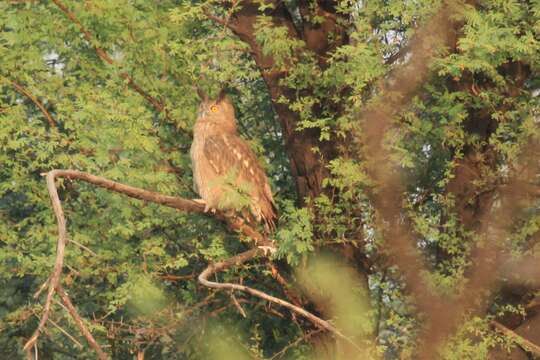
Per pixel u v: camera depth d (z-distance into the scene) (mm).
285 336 16281
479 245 11000
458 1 12477
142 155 14977
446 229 13859
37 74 15516
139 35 15391
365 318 13891
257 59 14945
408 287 5684
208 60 14844
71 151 15875
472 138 13852
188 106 15594
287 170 17031
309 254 14445
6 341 18359
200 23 16281
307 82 14359
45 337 18359
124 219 15320
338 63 13500
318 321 10820
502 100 13891
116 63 15305
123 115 14195
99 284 17094
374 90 13344
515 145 12680
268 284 16172
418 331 12281
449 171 13266
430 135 13789
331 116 14031
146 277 14555
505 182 13047
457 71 11914
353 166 12922
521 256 12375
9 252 15266
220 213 12922
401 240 5723
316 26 15039
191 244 16172
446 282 12406
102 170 15055
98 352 7516
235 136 14219
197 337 16625
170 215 15203
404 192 12250
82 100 14617
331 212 14086
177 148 15969
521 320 14164
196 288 16297
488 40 11922
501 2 12656
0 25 15320
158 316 15070
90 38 15352
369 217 13453
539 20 12789
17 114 14922
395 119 12734
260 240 13312
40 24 15430
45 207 16016
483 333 12641
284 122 14969
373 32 13734
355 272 14336
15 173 15281
